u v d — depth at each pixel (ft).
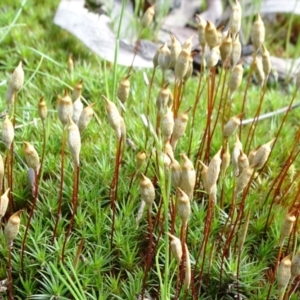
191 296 0.54
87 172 0.62
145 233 0.58
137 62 0.81
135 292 0.54
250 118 0.73
